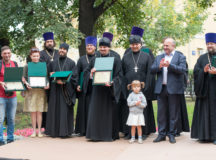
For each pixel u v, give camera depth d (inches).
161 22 698.8
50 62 284.0
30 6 438.3
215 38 239.6
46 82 266.2
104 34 299.9
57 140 258.7
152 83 271.7
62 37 441.7
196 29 708.0
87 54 288.0
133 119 243.8
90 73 267.0
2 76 260.4
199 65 244.2
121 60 274.8
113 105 260.4
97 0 591.2
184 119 275.7
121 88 263.3
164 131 249.8
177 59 247.0
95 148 227.8
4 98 259.8
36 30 439.5
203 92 238.7
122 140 258.2
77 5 556.4
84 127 275.3
